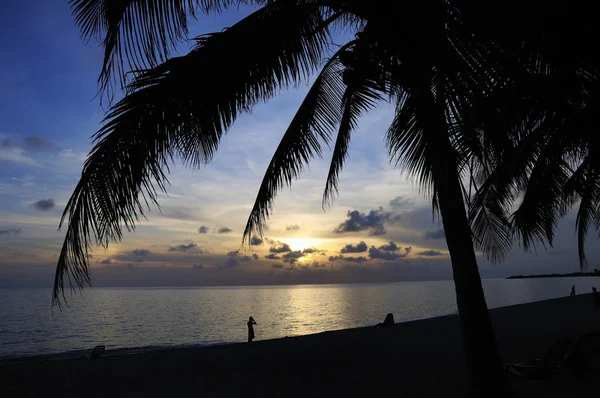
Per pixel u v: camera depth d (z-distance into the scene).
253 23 4.84
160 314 81.94
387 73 5.34
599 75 4.27
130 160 3.95
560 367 8.54
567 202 13.24
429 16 4.42
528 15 3.93
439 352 13.09
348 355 13.29
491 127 4.30
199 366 12.64
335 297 169.38
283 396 8.60
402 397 7.91
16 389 10.53
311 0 5.55
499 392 5.13
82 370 12.84
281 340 18.47
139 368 12.79
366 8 5.31
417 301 111.44
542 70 4.25
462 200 5.52
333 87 7.04
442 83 4.22
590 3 3.84
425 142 5.39
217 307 107.50
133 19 4.07
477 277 5.41
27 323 63.00
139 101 4.11
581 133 5.12
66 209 3.70
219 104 4.62
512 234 12.30
